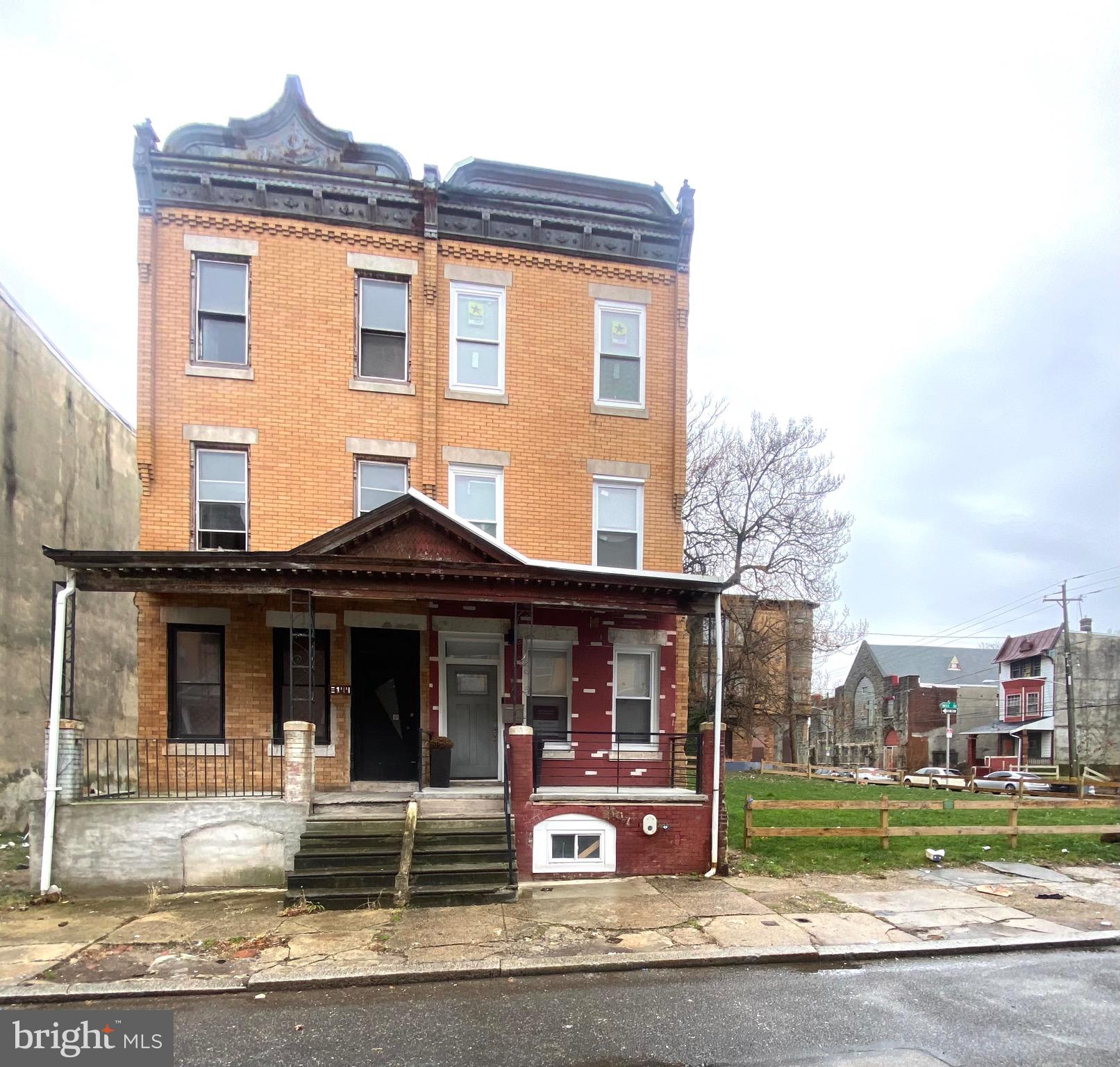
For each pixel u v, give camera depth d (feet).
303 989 19.01
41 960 20.51
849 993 18.89
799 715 112.98
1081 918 25.29
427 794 31.65
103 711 50.75
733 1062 15.20
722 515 85.61
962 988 19.31
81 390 48.37
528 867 29.37
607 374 40.57
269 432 35.83
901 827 39.91
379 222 37.65
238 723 33.71
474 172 40.04
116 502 53.47
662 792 31.83
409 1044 15.98
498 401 38.60
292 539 35.60
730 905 25.95
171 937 22.43
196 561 28.19
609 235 40.40
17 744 40.14
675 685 38.22
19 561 40.96
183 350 35.29
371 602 35.09
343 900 25.50
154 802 28.07
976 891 28.81
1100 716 126.31
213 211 35.91
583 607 32.07
